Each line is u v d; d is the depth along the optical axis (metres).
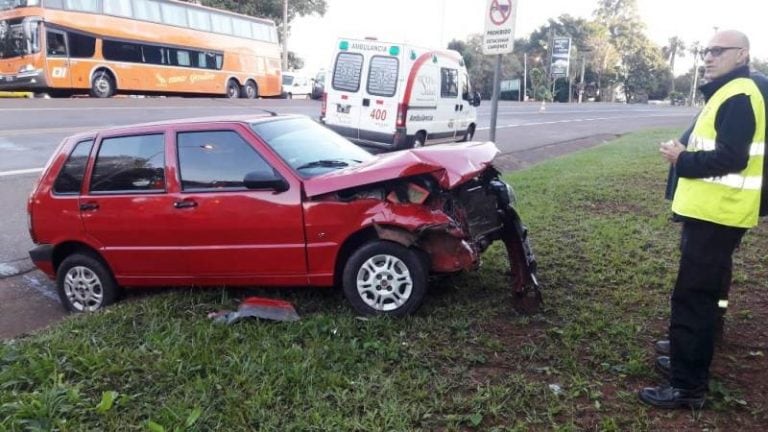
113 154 5.62
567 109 45.59
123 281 5.64
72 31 23.20
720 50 3.39
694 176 3.42
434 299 5.30
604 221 8.04
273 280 5.22
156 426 3.34
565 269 6.07
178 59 27.73
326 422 3.48
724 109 3.33
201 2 48.00
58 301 6.32
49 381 3.95
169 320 4.98
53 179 5.81
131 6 25.47
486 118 29.89
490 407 3.62
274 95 34.50
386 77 13.89
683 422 3.48
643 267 6.05
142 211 5.38
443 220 4.80
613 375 4.01
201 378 4.03
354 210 4.95
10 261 7.30
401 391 3.82
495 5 8.05
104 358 4.25
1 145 13.71
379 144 14.10
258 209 5.09
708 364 3.59
